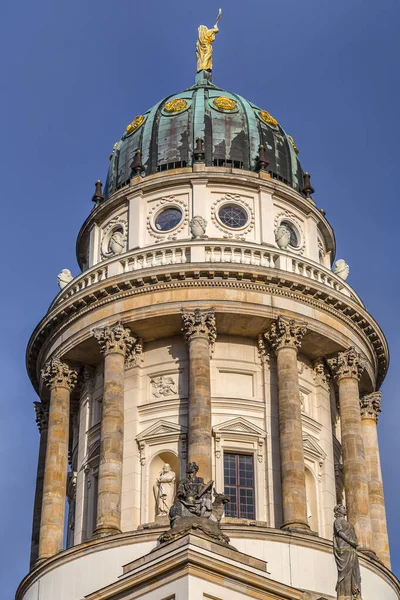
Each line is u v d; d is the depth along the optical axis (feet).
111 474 221.87
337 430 249.75
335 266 264.52
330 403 245.65
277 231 250.16
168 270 232.12
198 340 228.02
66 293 248.73
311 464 233.14
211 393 231.09
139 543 208.64
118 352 232.94
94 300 238.07
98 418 240.73
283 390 227.81
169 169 259.19
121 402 229.45
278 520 221.05
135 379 235.40
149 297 233.76
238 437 227.40
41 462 255.91
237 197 253.24
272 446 227.81
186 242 237.66
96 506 229.66
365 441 253.03
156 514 224.12
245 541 206.80
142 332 236.63
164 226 252.01
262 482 225.15
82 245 271.49
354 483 231.50
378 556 239.91
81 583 209.26
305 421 236.02
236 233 249.34
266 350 236.43
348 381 240.73
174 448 227.20
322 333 237.04
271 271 233.55
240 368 234.79
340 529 185.26
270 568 205.16
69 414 247.50
